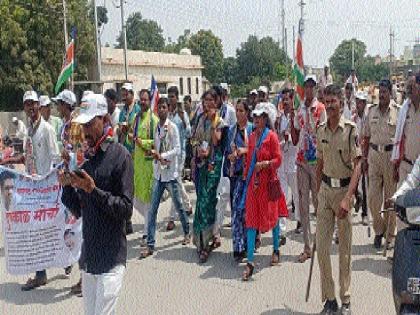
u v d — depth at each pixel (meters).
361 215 9.17
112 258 4.09
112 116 8.96
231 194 7.43
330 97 5.30
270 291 6.13
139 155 7.80
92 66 39.25
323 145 5.43
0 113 31.47
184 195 9.89
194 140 7.53
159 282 6.52
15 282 6.73
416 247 4.07
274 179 6.58
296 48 7.57
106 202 3.93
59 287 6.51
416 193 4.22
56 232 6.38
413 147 6.50
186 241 8.18
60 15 34.28
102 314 4.06
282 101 9.17
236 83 58.50
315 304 5.74
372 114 7.53
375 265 6.89
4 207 6.17
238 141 7.29
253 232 6.55
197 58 53.53
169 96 9.98
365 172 7.65
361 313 5.45
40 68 33.94
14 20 33.41
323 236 5.42
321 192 5.50
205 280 6.55
